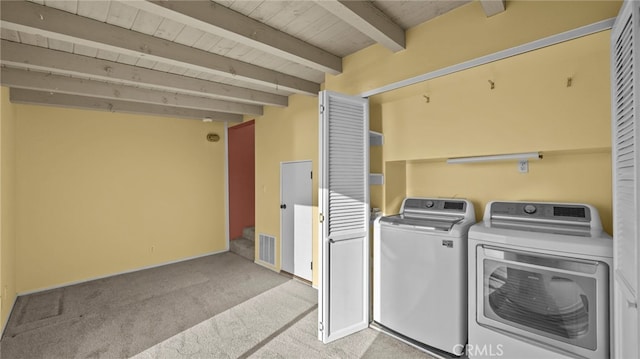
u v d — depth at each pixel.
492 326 1.93
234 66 2.88
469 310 2.04
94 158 4.15
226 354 2.29
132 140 4.48
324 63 2.71
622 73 1.38
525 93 2.02
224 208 5.57
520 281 1.83
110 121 4.29
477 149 2.24
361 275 2.61
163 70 3.08
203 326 2.72
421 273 2.30
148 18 2.10
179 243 4.95
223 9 2.02
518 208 2.22
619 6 1.52
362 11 1.95
